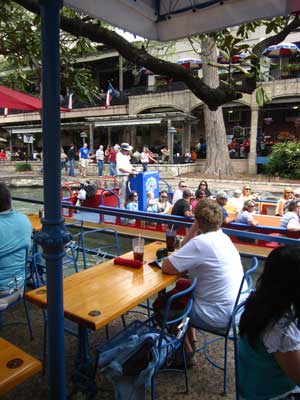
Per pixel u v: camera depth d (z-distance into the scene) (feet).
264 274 5.07
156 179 28.43
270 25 8.32
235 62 7.59
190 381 8.37
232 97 6.90
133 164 63.41
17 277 9.05
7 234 8.70
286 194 22.12
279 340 4.76
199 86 6.82
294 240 8.38
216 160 58.65
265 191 44.27
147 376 6.27
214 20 7.04
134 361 6.31
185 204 20.08
